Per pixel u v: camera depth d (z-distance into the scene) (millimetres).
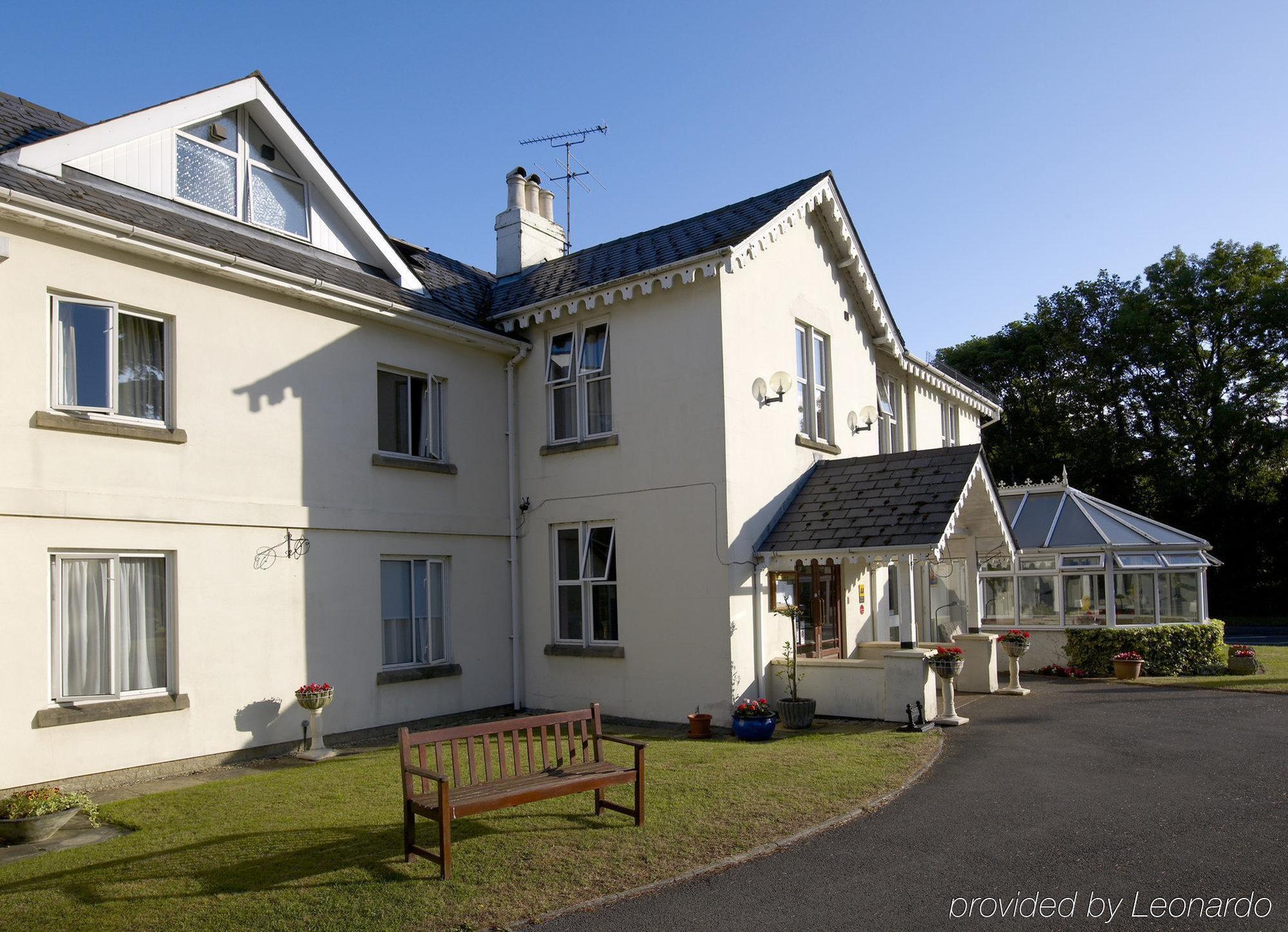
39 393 9180
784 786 8586
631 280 13320
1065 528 20297
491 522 14344
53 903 5809
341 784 9102
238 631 10836
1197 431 38500
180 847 6996
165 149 11094
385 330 13016
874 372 17781
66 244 9484
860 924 5445
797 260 15031
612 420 13891
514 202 17719
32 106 11453
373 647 12430
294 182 12797
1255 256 39000
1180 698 14883
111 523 9688
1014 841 6992
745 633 12711
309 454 11836
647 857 6578
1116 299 41688
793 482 14297
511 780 7059
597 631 13922
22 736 8820
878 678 12539
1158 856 6602
